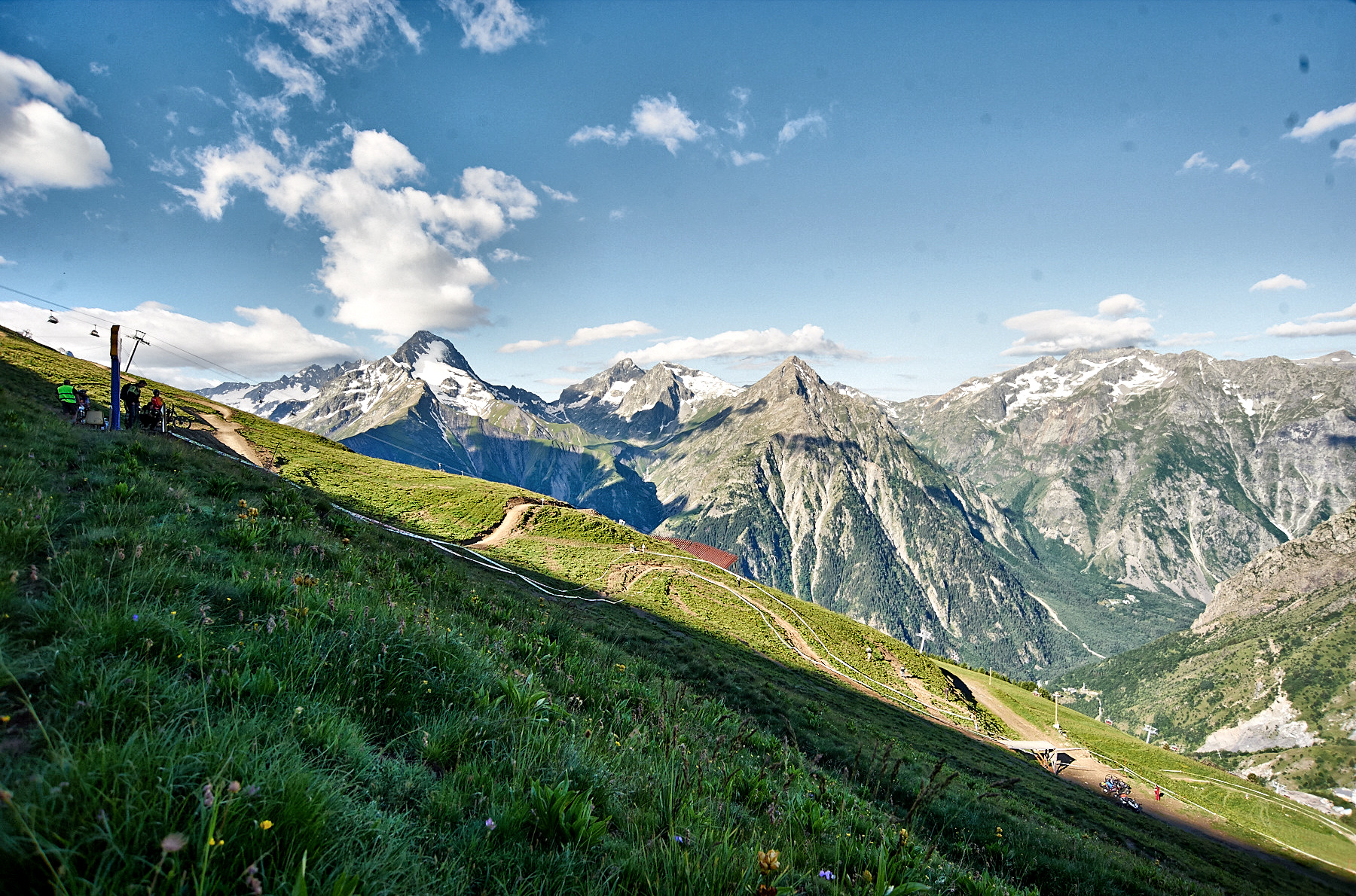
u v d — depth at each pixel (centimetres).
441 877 331
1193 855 3716
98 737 322
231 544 923
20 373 4959
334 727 424
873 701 5422
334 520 1744
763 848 466
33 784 263
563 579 5266
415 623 719
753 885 381
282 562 907
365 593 866
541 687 707
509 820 383
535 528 6906
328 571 989
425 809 390
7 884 221
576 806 413
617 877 369
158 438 2420
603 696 872
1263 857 6003
